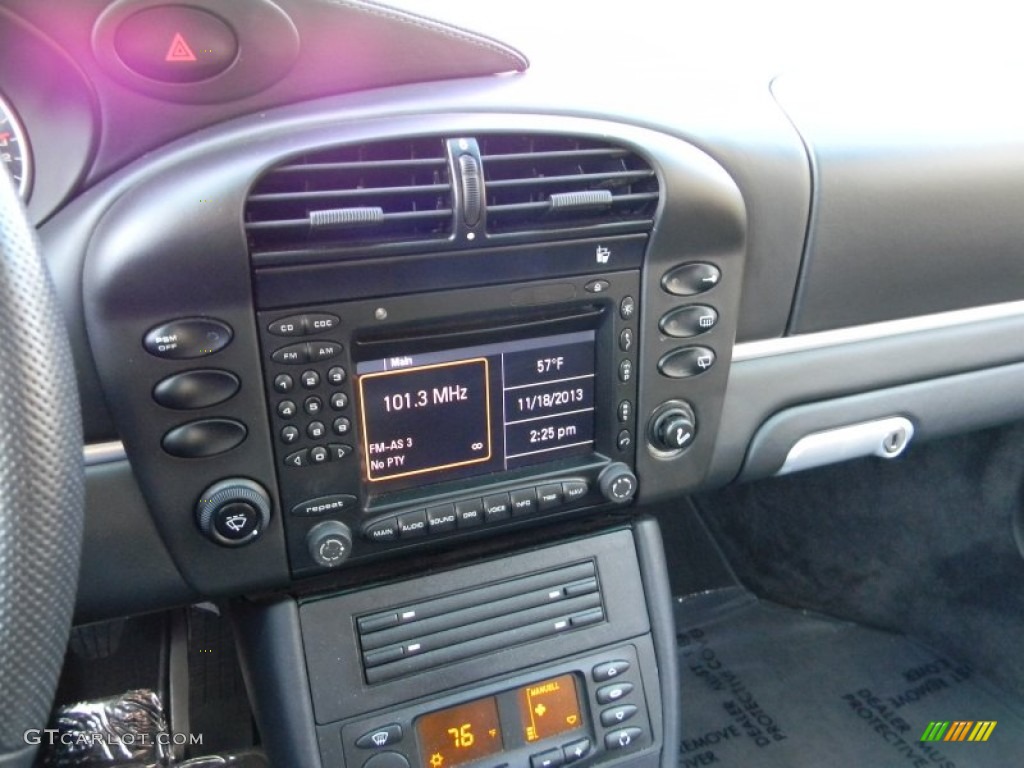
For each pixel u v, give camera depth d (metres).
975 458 1.51
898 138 1.10
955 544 1.58
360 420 0.93
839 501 1.70
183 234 0.78
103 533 0.91
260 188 0.82
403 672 1.04
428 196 0.86
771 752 1.50
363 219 0.82
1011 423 1.44
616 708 1.12
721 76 1.13
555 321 0.96
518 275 0.91
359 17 0.88
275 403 0.87
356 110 0.87
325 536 0.93
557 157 0.89
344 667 1.02
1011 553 1.52
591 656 1.11
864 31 1.27
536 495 1.01
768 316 1.12
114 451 0.89
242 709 1.28
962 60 1.28
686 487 1.12
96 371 0.84
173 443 0.86
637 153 0.92
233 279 0.81
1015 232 1.19
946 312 1.23
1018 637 1.55
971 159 1.14
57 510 0.58
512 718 1.08
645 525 1.15
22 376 0.56
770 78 1.17
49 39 0.78
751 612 1.84
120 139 0.83
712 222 0.97
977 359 1.27
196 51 0.82
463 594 1.07
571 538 1.12
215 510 0.89
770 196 1.04
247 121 0.86
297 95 0.89
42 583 0.58
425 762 1.04
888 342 1.21
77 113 0.81
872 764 1.48
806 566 1.78
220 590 0.95
